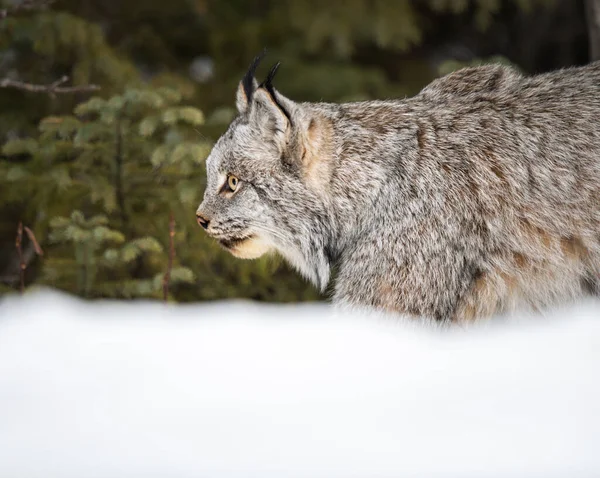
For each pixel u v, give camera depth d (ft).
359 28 61.41
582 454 15.97
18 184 44.06
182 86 54.08
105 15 62.34
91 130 42.39
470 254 30.91
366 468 15.56
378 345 20.67
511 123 31.81
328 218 32.99
